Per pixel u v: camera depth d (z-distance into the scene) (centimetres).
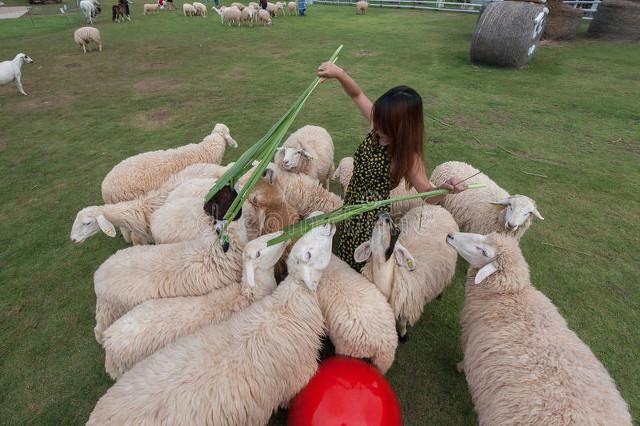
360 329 281
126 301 316
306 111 845
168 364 245
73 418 297
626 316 356
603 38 1408
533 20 1041
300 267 270
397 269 310
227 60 1306
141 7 2927
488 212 414
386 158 266
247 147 688
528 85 962
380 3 2653
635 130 709
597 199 516
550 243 445
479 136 699
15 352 345
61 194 567
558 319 275
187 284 326
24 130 794
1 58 1385
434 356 333
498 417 237
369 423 219
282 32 1781
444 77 1044
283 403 274
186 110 873
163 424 222
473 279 314
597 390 225
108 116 854
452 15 2138
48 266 438
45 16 2531
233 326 269
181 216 393
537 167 593
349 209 278
